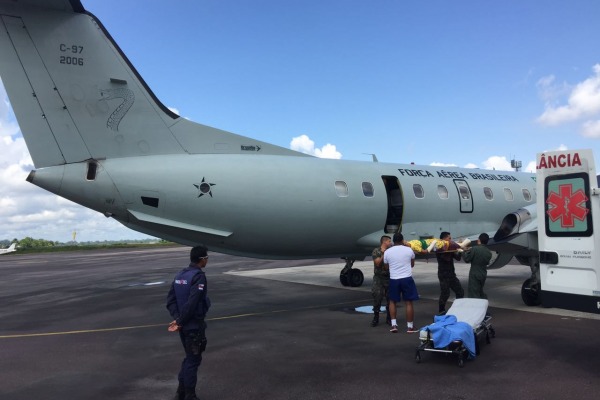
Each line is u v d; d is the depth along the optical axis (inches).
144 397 192.1
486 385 198.5
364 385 202.2
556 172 231.3
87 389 202.8
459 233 520.7
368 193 451.2
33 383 211.8
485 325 259.4
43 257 1731.1
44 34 333.4
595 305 213.0
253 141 418.9
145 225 368.2
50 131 334.0
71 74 341.4
